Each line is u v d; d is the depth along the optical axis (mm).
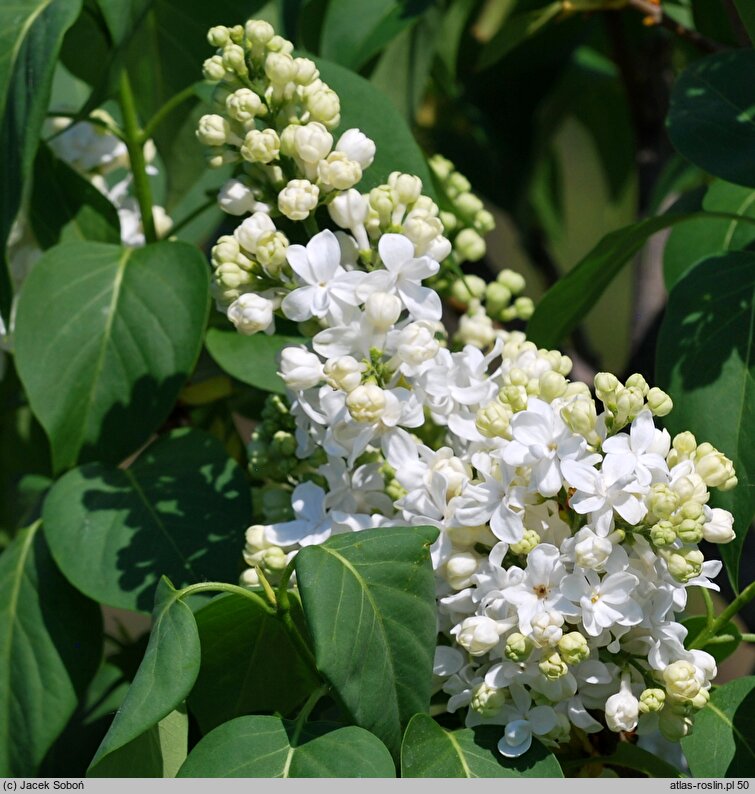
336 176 473
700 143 538
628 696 447
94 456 543
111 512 526
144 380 543
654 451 451
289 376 459
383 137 542
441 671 464
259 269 476
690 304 529
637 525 447
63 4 544
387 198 478
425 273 463
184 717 497
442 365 469
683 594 446
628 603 440
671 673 444
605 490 440
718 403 515
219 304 484
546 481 443
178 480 533
